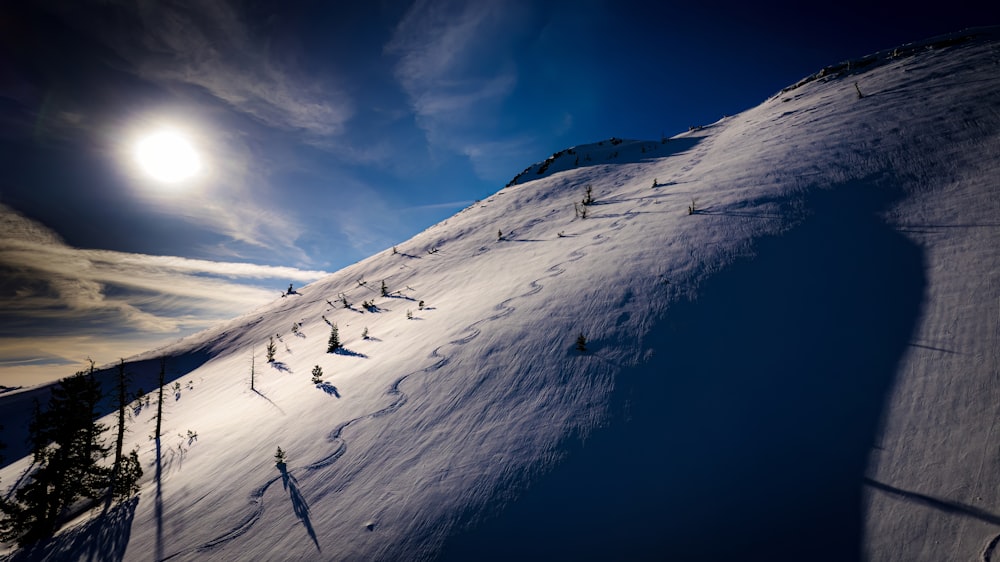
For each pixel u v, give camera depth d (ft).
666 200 88.53
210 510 39.06
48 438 54.95
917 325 31.96
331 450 42.09
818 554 20.47
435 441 37.63
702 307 43.75
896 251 41.73
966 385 25.57
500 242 127.65
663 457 28.60
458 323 64.39
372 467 37.22
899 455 23.52
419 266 149.07
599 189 148.77
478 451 34.19
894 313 34.14
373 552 27.78
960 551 18.13
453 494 30.42
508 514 27.43
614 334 44.62
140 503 46.65
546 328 50.83
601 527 25.11
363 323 113.91
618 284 55.11
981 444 21.89
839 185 60.39
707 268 50.80
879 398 27.58
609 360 40.60
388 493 32.99
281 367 107.86
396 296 126.11
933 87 90.38
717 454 27.71
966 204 44.32
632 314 47.03
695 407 31.99
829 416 27.76
